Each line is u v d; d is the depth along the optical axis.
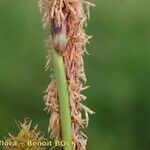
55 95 0.07
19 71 0.20
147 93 0.19
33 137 0.08
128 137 0.18
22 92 0.19
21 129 0.08
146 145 0.18
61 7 0.07
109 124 0.18
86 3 0.07
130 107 0.19
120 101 0.19
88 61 0.20
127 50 0.20
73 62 0.07
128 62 0.20
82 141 0.07
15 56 0.20
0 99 0.19
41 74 0.20
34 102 0.19
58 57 0.07
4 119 0.17
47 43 0.07
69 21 0.07
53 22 0.07
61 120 0.07
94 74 0.20
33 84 0.19
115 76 0.20
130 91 0.19
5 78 0.19
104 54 0.20
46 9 0.07
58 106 0.07
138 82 0.19
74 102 0.07
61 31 0.07
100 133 0.18
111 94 0.19
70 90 0.07
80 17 0.07
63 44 0.07
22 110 0.18
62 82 0.07
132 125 0.18
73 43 0.07
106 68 0.20
